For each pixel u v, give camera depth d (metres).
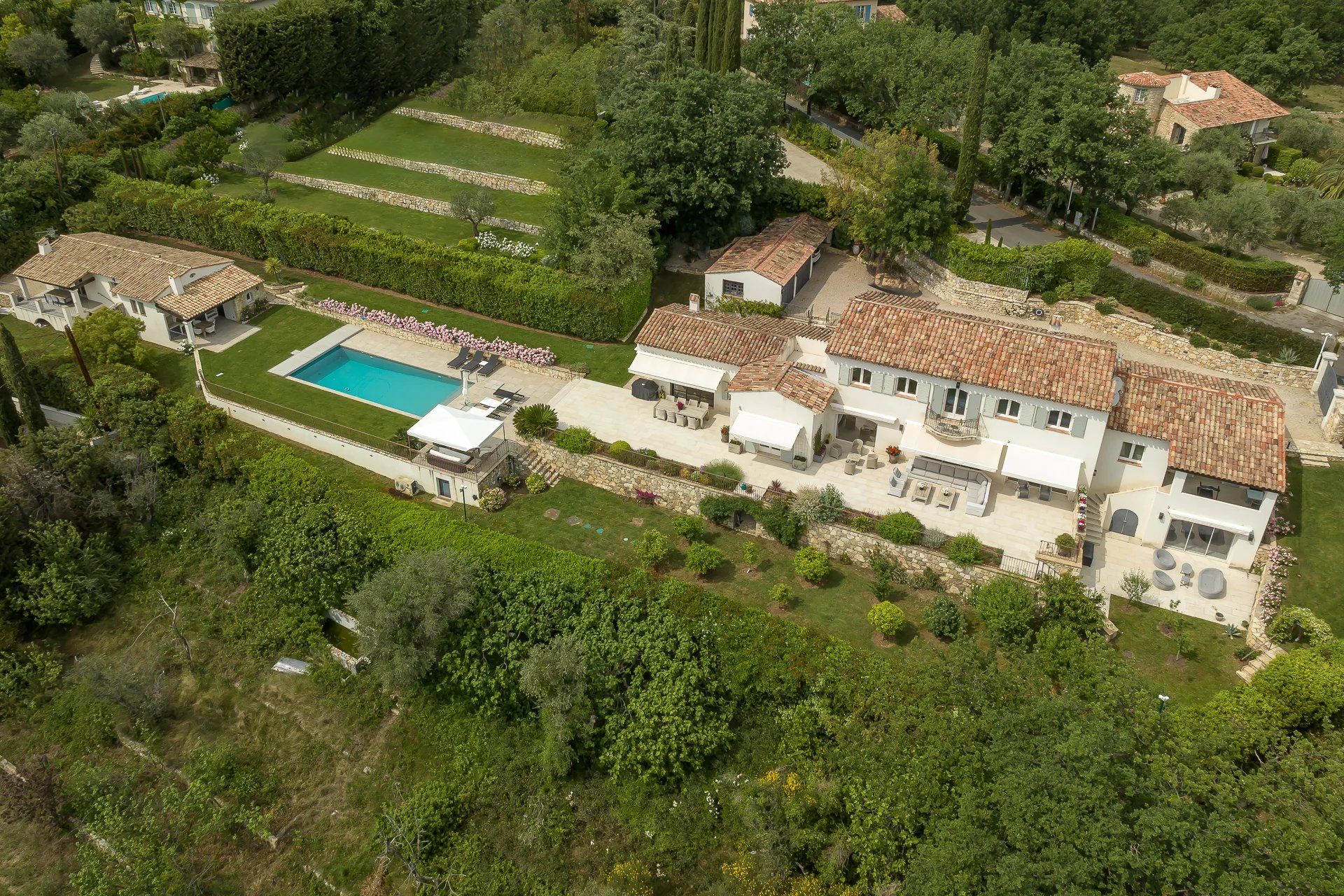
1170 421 46.44
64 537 49.72
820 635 40.94
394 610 42.16
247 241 74.12
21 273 68.50
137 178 85.25
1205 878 28.05
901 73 88.56
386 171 88.88
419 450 52.91
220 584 50.59
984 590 41.75
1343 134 104.50
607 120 90.88
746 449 53.19
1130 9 146.38
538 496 52.22
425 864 39.12
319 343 64.75
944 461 48.94
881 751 35.62
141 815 40.53
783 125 97.69
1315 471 50.12
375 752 43.31
